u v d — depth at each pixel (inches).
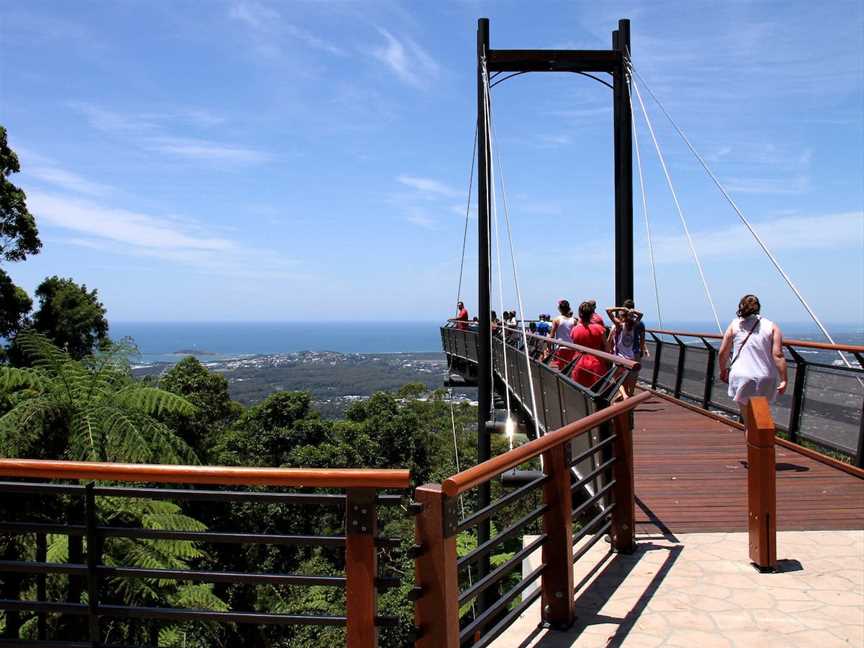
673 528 219.0
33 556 300.8
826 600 161.8
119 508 345.4
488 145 480.4
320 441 1827.0
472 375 923.4
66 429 377.1
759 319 287.6
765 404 183.3
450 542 104.3
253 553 1034.1
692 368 519.2
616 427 196.1
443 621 101.7
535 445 130.6
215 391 1612.9
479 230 472.1
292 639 801.6
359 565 104.7
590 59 483.2
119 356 442.6
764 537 180.4
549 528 149.5
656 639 142.2
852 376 300.8
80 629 309.7
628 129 479.8
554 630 147.3
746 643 140.2
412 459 1856.5
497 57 483.8
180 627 394.6
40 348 406.9
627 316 448.8
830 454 338.0
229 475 107.1
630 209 475.8
